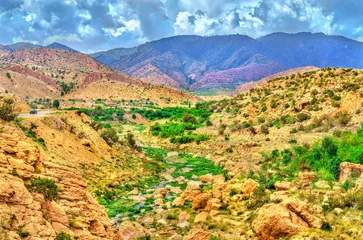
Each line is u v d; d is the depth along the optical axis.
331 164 59.66
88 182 56.22
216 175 70.88
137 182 66.12
